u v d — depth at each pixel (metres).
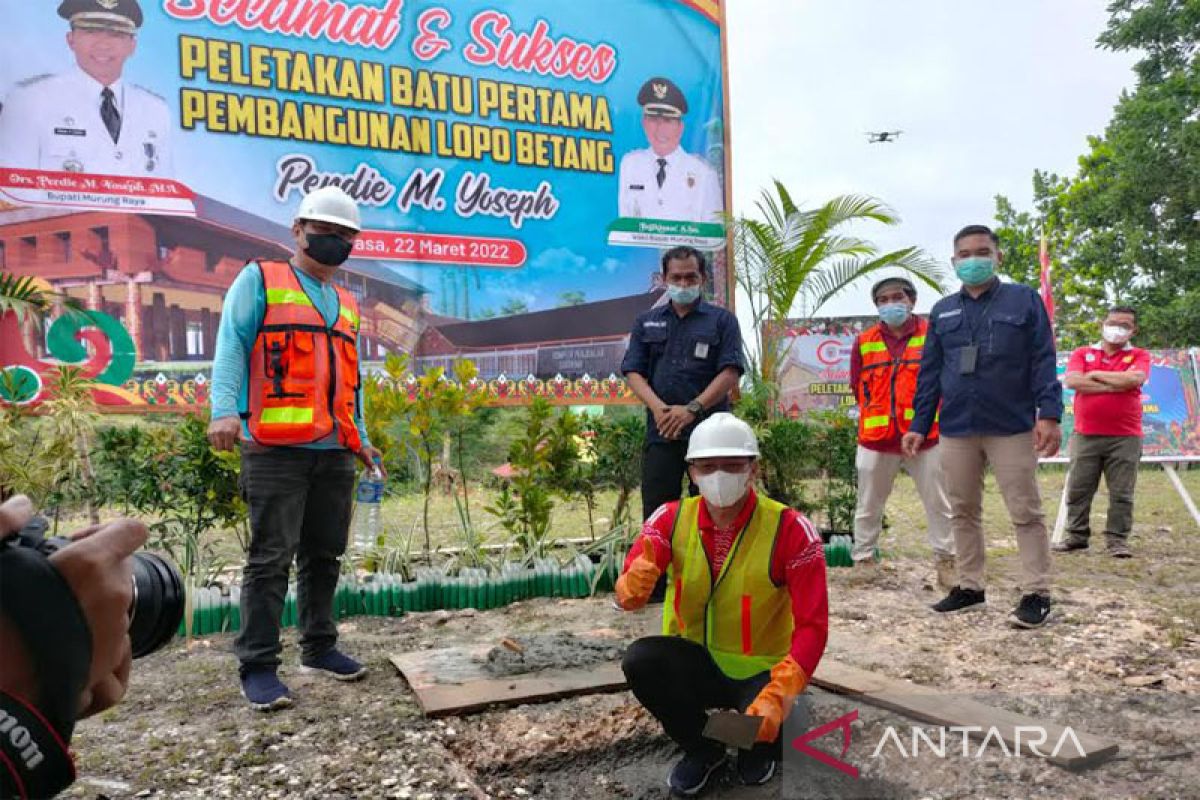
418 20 7.14
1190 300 20.19
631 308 7.81
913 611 5.22
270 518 3.71
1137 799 2.69
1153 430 8.90
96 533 0.73
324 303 3.94
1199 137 20.53
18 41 6.06
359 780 2.91
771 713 2.62
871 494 6.46
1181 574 6.26
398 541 5.94
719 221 8.05
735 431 2.85
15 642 0.65
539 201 7.52
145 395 6.39
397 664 4.12
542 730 3.38
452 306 7.26
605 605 5.50
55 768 0.65
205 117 6.53
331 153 6.89
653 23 7.89
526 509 5.87
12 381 5.50
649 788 3.05
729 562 2.94
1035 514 4.86
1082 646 4.39
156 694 3.80
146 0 6.36
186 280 6.50
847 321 12.08
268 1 6.69
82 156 6.21
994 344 4.97
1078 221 25.95
